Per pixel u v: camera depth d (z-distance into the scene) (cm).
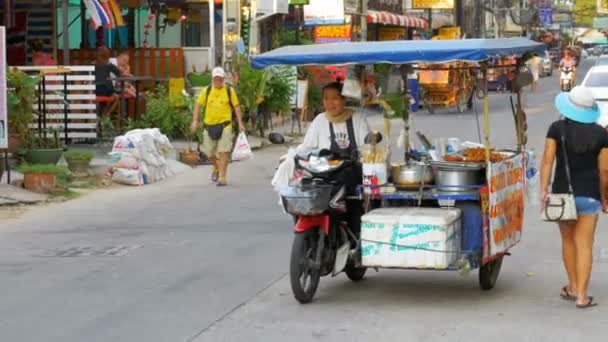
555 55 9288
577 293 955
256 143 2644
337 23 3806
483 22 7888
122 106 2514
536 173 1137
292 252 949
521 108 1085
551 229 1370
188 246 1277
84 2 2631
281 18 3919
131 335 860
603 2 10125
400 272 1124
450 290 1031
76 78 2305
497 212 973
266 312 938
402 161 1088
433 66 1039
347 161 988
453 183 967
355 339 842
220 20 3222
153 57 2916
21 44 2692
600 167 928
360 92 1036
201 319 912
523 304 965
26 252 1255
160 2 3102
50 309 955
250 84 2723
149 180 1945
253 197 1733
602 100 2317
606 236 1310
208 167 2230
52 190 1755
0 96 1712
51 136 2236
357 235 998
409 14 6097
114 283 1066
